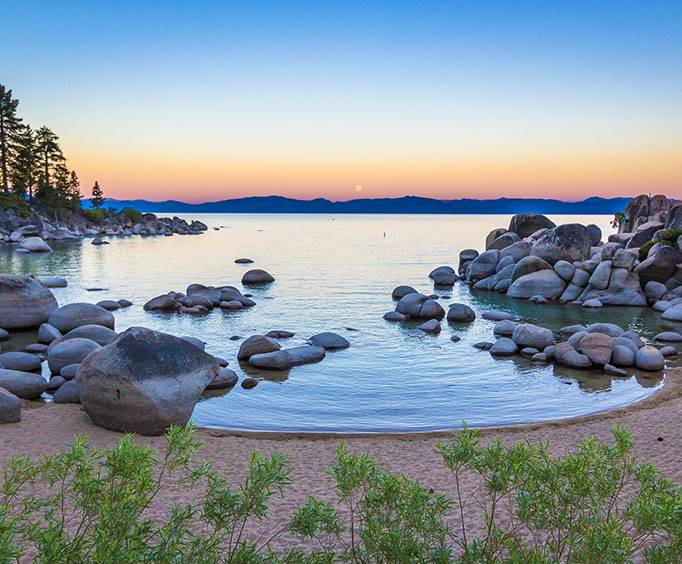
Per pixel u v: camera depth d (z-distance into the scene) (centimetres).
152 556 349
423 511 432
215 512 412
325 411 1487
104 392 1202
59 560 332
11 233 8319
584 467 422
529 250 4050
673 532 363
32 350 2027
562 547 416
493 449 461
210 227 18162
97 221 11806
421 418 1443
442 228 17575
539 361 1992
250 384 1684
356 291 3753
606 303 3231
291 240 10306
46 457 447
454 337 2364
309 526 443
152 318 2781
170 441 442
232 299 3206
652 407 1492
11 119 9219
